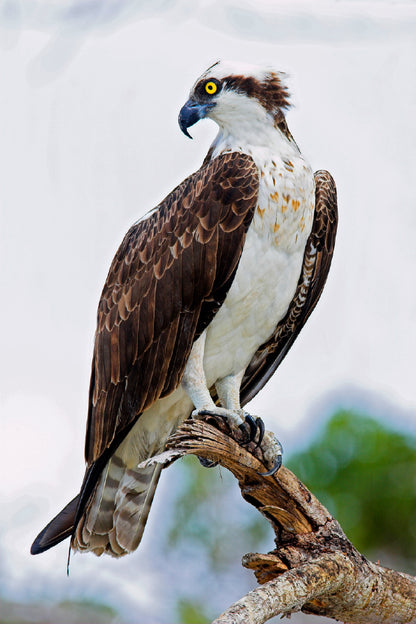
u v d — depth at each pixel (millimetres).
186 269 10484
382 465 13328
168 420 11109
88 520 10859
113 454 11039
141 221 11242
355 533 13164
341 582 8539
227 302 10656
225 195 10430
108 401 10828
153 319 10602
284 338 11617
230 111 10773
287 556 8742
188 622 14211
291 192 10477
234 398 11312
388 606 8914
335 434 13578
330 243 11203
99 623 13953
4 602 13695
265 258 10570
